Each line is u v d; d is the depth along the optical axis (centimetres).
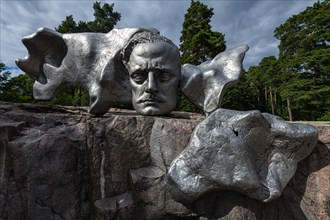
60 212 288
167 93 365
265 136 288
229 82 392
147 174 294
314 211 294
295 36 2453
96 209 291
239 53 421
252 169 260
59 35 419
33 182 285
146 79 360
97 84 369
